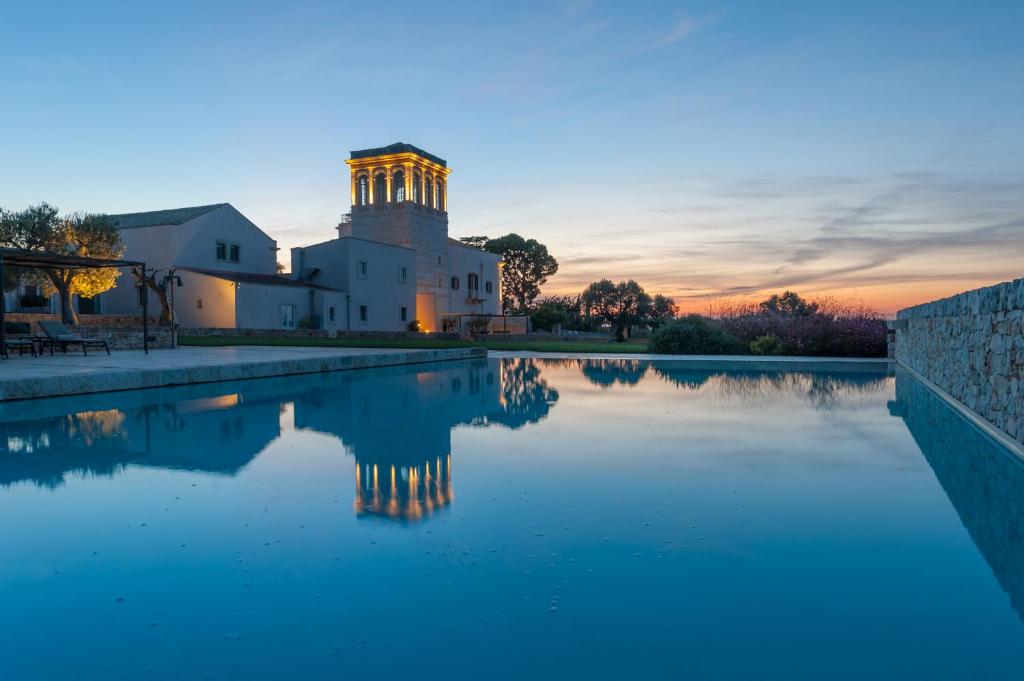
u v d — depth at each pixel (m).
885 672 1.56
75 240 23.30
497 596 2.05
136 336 18.73
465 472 3.86
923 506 3.09
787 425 5.76
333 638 1.78
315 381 10.67
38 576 2.26
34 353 14.53
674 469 3.93
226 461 4.25
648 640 1.75
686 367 14.31
